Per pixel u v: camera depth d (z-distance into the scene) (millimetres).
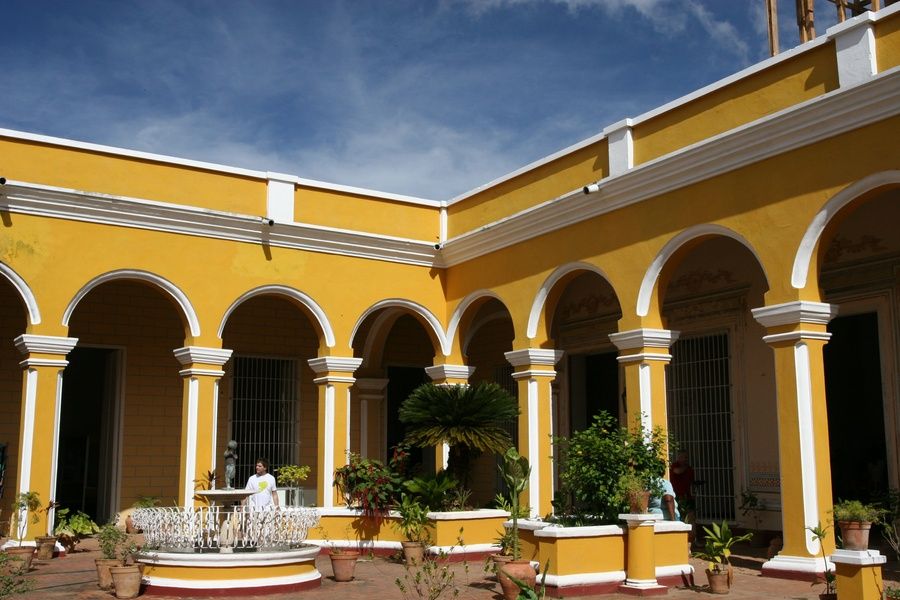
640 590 8320
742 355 13039
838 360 12148
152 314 15188
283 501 13531
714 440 13367
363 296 14398
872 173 8922
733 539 8641
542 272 13133
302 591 8891
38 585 9211
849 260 11648
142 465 14742
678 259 11312
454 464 12062
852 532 7168
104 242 12461
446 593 8633
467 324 14930
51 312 11969
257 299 16234
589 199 12172
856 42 9242
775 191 9883
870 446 11672
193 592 8516
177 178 13195
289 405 16312
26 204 11906
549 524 8922
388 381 17562
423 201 15203
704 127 10938
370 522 11898
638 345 11375
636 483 8625
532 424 13078
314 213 14234
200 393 12867
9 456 13602
